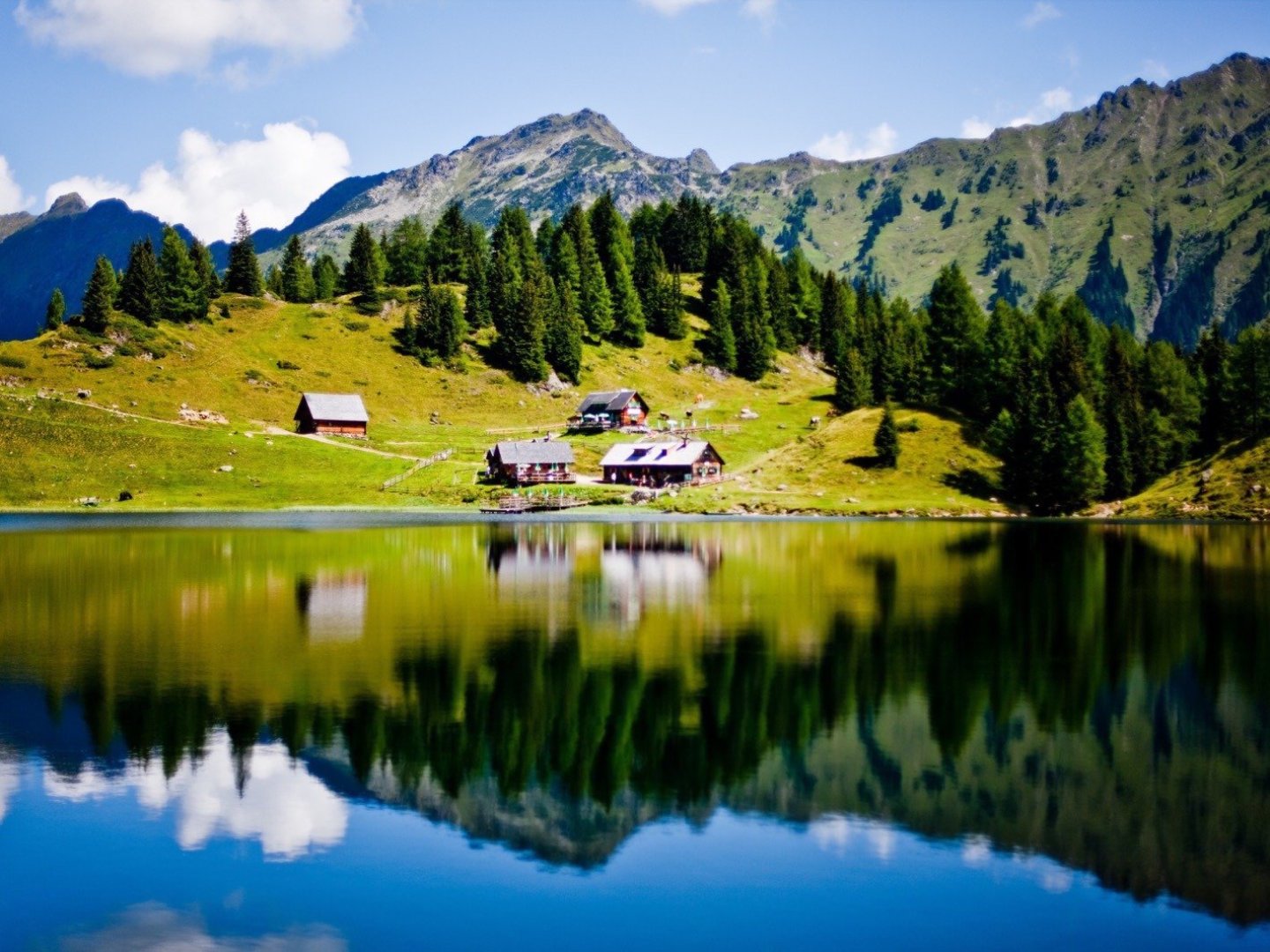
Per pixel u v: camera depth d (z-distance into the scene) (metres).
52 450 140.75
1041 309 181.12
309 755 30.23
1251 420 140.00
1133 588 63.56
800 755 30.34
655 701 35.84
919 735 32.19
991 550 86.25
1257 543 92.88
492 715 34.06
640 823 25.62
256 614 53.50
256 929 20.55
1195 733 32.56
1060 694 37.28
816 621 51.44
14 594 59.62
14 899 21.72
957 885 22.47
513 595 60.22
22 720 33.28
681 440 169.38
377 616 52.78
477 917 21.08
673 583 65.88
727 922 20.91
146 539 94.25
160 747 30.78
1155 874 22.81
